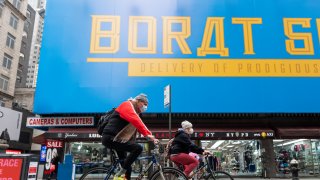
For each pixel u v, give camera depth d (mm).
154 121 18859
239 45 18609
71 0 19219
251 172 18266
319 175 17906
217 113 18188
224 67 18266
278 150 18344
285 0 19406
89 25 18797
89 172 5508
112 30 18734
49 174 17297
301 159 18156
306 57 18500
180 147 7242
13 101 44062
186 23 18891
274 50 18578
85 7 19094
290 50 18594
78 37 18594
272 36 18781
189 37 18672
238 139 17984
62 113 17734
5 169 5801
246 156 18672
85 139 17641
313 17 19203
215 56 18422
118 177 5090
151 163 5566
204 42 18609
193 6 19188
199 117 18906
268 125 18984
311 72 18281
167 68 18188
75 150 18094
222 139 17859
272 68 18281
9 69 41062
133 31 18734
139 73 18078
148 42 18547
